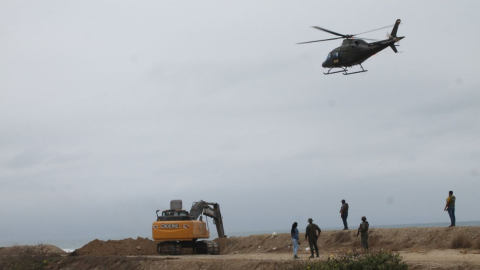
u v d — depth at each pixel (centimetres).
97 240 4216
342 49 3456
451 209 2831
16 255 4053
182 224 3581
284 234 3772
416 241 2850
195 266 2680
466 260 2038
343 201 3397
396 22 3400
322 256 2658
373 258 1930
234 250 3922
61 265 3400
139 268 2942
